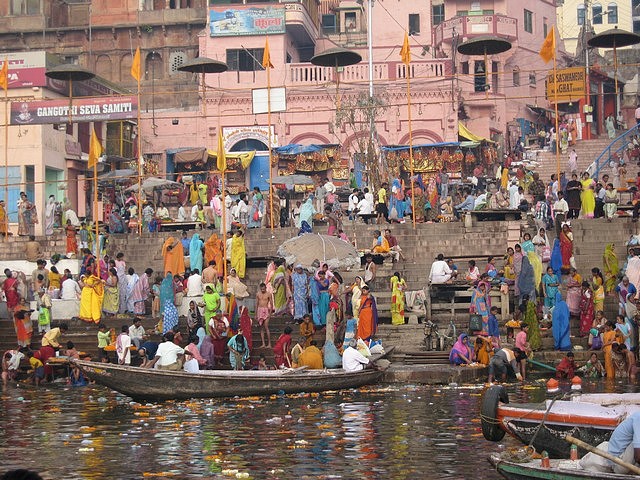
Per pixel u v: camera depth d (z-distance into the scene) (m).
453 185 55.91
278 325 35.91
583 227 41.16
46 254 45.06
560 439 17.25
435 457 19.06
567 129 62.34
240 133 65.12
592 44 45.22
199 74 65.81
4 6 74.56
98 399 28.64
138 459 19.42
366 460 18.92
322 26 77.06
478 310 32.94
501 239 42.03
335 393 28.44
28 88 54.00
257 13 65.94
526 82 73.88
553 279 35.25
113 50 74.00
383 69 65.25
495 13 73.50
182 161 62.56
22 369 35.03
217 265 39.66
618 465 14.64
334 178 62.84
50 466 18.89
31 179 53.22
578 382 18.83
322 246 37.44
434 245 42.16
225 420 23.88
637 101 82.31
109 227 45.81
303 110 63.34
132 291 38.12
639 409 16.91
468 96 68.88
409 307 35.81
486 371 31.83
